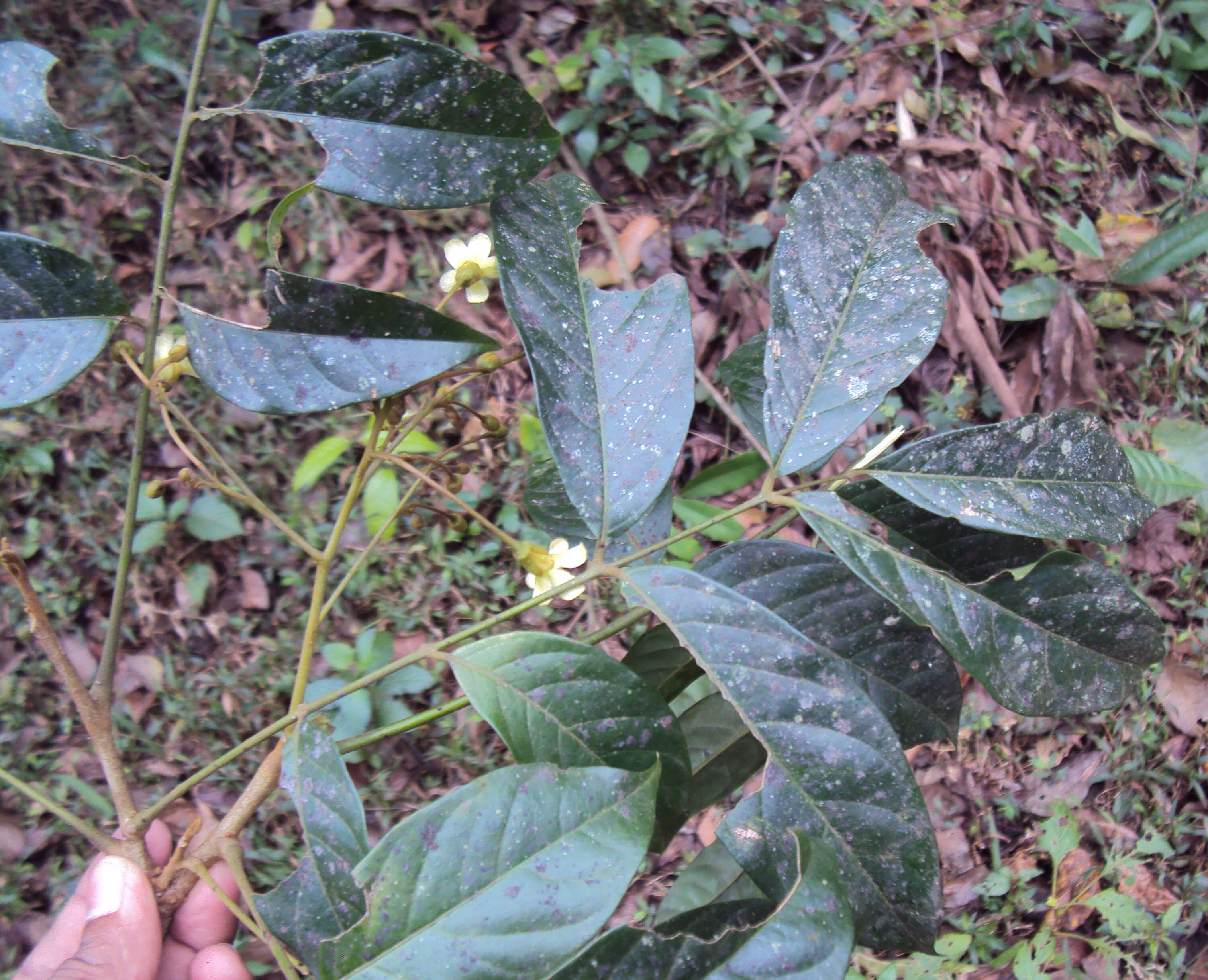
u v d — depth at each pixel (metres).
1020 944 0.61
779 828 0.27
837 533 0.29
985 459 0.29
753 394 0.39
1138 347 0.77
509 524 0.68
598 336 0.31
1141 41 0.86
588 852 0.25
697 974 0.24
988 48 0.83
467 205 0.28
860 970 0.60
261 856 0.60
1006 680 0.28
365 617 0.68
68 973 0.29
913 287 0.30
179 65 0.72
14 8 0.72
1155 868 0.65
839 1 0.83
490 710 0.28
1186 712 0.67
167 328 0.32
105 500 0.68
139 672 0.65
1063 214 0.81
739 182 0.76
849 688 0.27
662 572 0.29
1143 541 0.70
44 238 0.71
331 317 0.27
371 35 0.26
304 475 0.61
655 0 0.80
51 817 0.62
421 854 0.25
